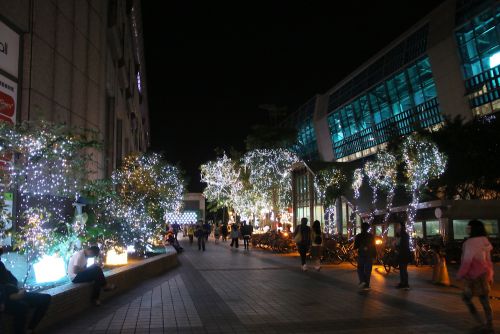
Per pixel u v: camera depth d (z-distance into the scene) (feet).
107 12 74.54
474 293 24.43
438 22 140.67
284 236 90.27
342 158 209.26
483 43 122.72
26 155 33.27
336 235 81.61
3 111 44.09
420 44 150.20
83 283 30.73
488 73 121.80
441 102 139.13
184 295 36.09
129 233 56.03
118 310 29.96
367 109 183.83
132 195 65.57
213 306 31.42
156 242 78.89
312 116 230.68
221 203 153.58
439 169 77.92
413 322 26.58
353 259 62.59
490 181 84.84
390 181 86.48
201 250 95.81
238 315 28.45
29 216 33.19
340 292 37.73
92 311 29.66
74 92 57.77
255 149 139.64
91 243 46.93
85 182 41.65
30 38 47.91
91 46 63.67
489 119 88.99
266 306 31.45
